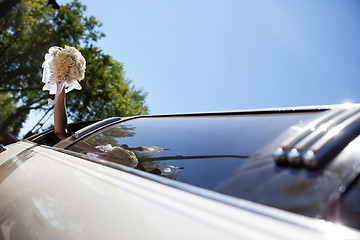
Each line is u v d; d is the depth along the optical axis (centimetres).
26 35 1606
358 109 84
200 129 129
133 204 57
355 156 63
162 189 60
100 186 71
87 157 100
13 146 193
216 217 45
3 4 871
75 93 1742
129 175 73
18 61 1603
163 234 46
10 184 105
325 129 76
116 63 1980
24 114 1670
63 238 58
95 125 175
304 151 69
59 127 225
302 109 103
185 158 105
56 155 117
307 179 62
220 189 75
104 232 53
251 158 83
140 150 129
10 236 76
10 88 1611
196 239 42
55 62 222
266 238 37
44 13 1642
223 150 98
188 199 53
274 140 87
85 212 62
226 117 133
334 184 58
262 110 120
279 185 64
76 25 1689
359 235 34
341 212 51
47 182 88
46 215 70
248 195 66
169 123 157
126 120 186
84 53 1688
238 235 39
